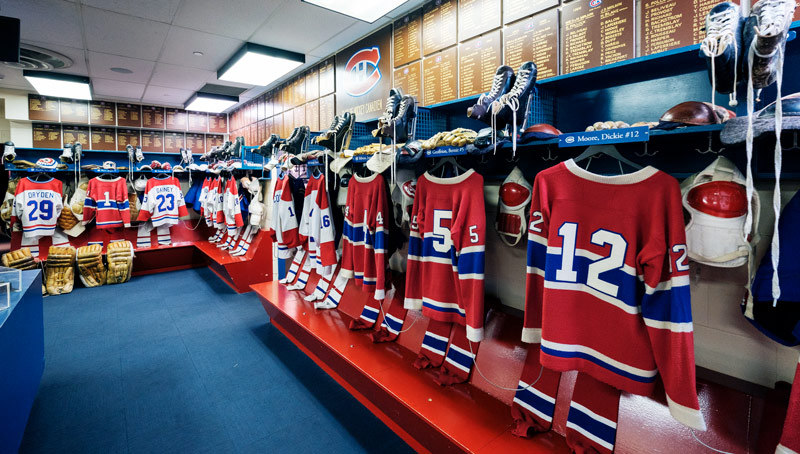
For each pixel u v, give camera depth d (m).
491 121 1.49
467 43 2.61
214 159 5.68
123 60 4.51
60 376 2.71
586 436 1.42
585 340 1.40
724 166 1.17
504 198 1.78
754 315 1.19
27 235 4.63
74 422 2.19
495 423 1.58
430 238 1.98
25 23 3.48
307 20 3.35
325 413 2.27
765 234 1.30
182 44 3.98
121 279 5.14
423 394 1.80
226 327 3.62
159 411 2.30
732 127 1.00
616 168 1.75
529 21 2.24
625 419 1.37
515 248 2.02
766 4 0.91
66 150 4.76
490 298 2.12
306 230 2.93
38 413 2.28
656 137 1.44
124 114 6.73
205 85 5.55
